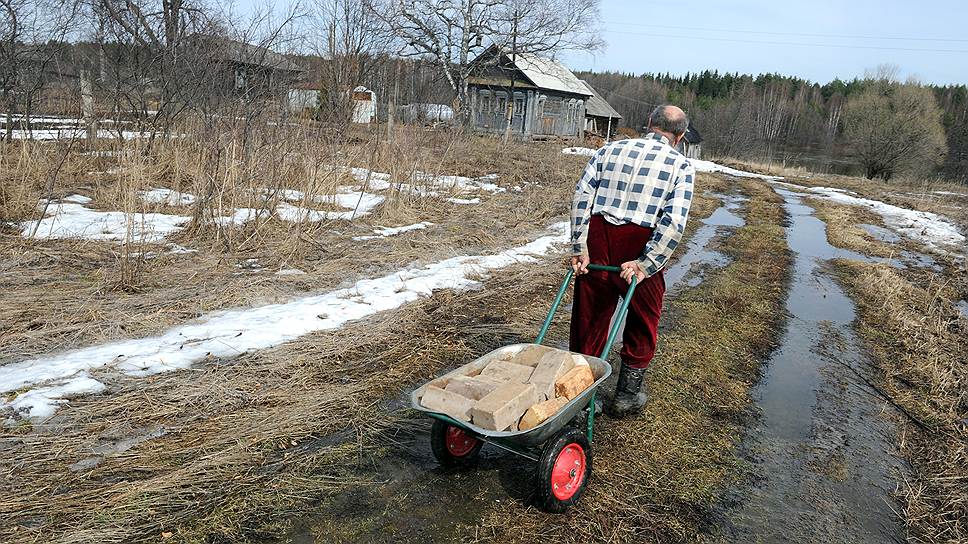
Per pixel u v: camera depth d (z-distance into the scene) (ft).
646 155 12.59
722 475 12.64
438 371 16.25
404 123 51.55
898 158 131.34
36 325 16.81
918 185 102.37
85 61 38.78
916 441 14.66
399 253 26.73
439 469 12.10
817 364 18.83
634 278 12.12
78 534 9.65
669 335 19.79
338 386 15.05
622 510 11.24
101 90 37.58
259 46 34.58
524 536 10.39
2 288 19.15
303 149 34.96
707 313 22.45
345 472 11.79
